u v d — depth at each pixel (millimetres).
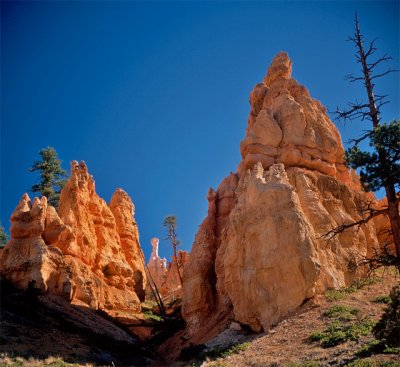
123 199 66875
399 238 17859
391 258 18281
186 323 42188
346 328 24859
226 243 41688
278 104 44281
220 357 27672
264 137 42094
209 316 41375
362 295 29703
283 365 22203
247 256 33969
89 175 57812
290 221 32281
